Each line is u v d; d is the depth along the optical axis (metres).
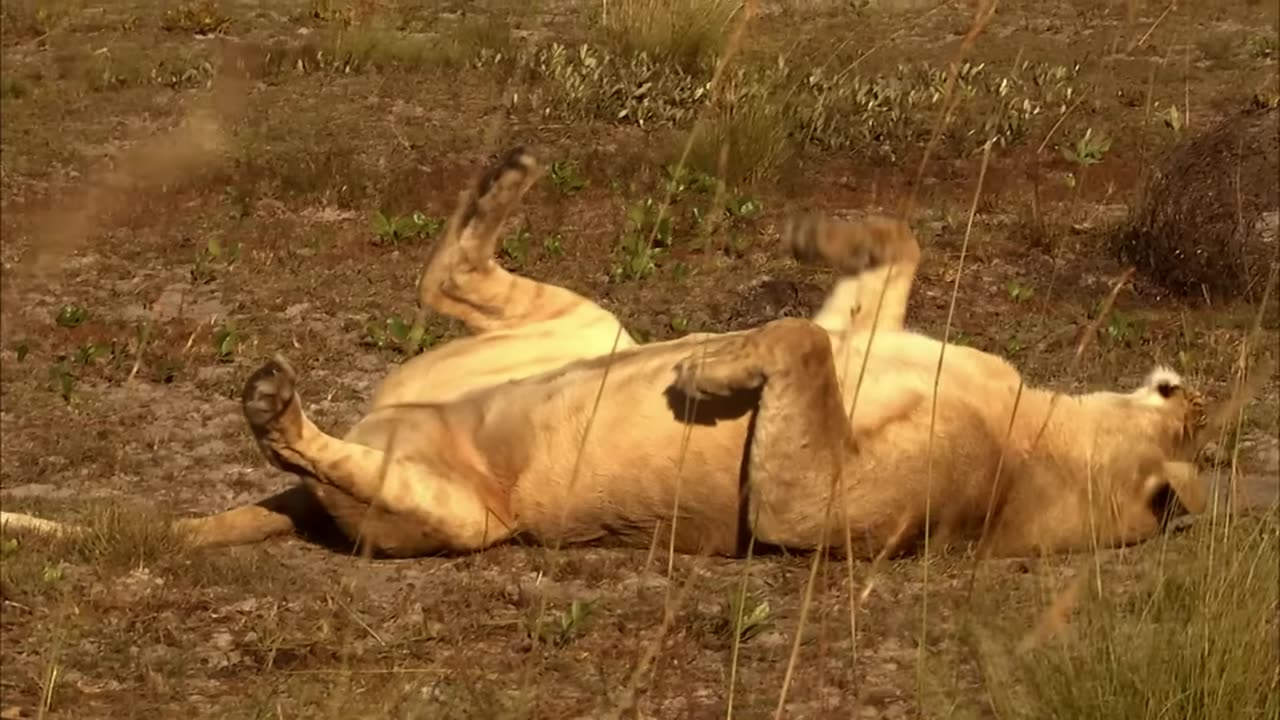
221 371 12.20
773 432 7.55
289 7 20.81
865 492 7.66
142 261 14.49
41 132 16.16
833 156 17.53
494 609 7.64
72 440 10.71
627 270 14.03
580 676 6.98
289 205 16.25
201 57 17.89
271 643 7.32
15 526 8.46
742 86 17.36
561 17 21.25
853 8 17.39
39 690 6.95
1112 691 6.17
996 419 7.90
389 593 7.81
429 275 8.89
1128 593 6.90
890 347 7.97
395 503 7.85
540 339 8.75
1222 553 6.37
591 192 16.52
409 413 8.24
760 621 7.33
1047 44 19.28
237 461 10.38
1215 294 13.23
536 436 8.07
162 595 7.87
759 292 12.80
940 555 7.83
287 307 13.64
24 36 17.08
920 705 6.43
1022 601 6.98
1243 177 13.37
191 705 6.78
